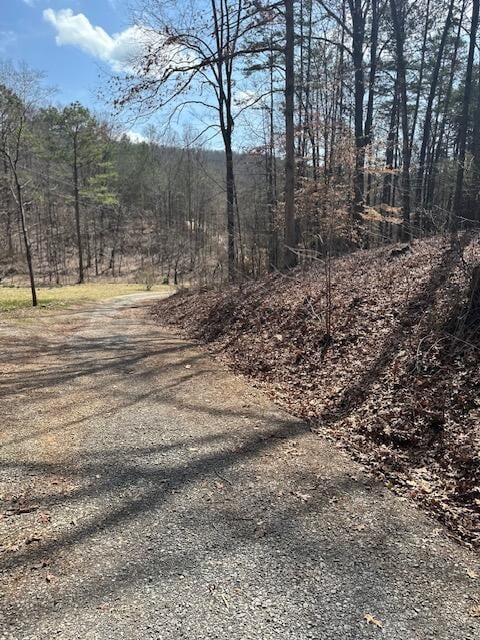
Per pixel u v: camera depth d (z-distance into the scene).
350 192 13.76
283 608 2.44
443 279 6.93
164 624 2.32
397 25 17.88
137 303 21.56
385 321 6.79
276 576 2.70
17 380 7.17
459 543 3.02
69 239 53.72
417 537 3.09
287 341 8.02
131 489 3.77
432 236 11.11
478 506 3.36
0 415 5.58
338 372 6.28
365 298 7.84
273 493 3.70
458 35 23.89
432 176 25.95
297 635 2.26
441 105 28.28
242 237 20.20
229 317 10.86
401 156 24.12
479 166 19.39
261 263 17.72
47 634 2.25
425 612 2.42
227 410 5.75
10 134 16.14
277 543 3.03
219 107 16.38
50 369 7.91
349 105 20.56
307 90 20.31
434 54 26.94
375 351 6.23
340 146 14.30
